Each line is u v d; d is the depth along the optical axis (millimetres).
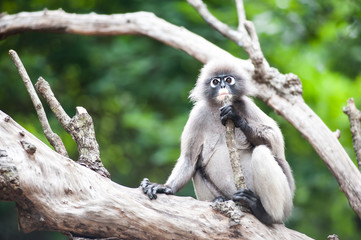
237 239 7754
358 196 8953
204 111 9781
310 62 17016
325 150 9539
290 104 10203
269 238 7992
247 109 9750
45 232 15531
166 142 16125
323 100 16391
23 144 6832
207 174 9461
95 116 19516
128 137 19141
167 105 17891
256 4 17734
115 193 7402
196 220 7672
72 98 19062
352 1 18266
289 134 17172
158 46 17703
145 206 7648
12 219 15492
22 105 17859
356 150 9383
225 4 17625
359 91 16969
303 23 17812
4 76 17125
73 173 7219
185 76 17500
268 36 17188
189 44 11766
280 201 8359
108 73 17672
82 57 17984
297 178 16641
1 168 6527
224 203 7816
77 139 8047
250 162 9281
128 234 7391
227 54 11508
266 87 10453
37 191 6848
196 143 9664
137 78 17391
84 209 7133
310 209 17266
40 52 18375
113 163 19062
